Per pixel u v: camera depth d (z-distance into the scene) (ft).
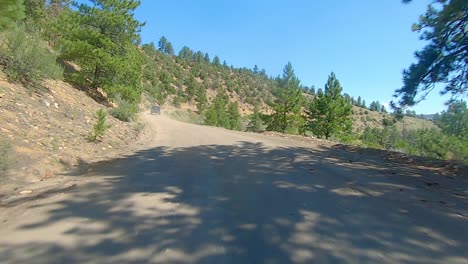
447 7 32.27
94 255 11.02
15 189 18.71
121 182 20.85
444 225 14.34
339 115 115.24
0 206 16.12
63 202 16.62
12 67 34.86
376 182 22.35
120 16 60.59
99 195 17.92
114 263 10.48
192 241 12.16
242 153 34.12
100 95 62.13
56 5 80.64
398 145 111.14
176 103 336.29
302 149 39.47
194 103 383.04
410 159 33.27
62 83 50.80
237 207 16.19
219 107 234.58
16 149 23.27
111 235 12.63
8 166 20.71
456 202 18.10
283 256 11.12
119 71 62.34
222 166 26.73
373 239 12.67
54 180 21.16
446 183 22.93
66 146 28.58
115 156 30.50
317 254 11.32
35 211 15.29
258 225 13.84
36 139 26.61
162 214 15.01
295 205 16.66
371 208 16.46
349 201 17.57
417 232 13.46
